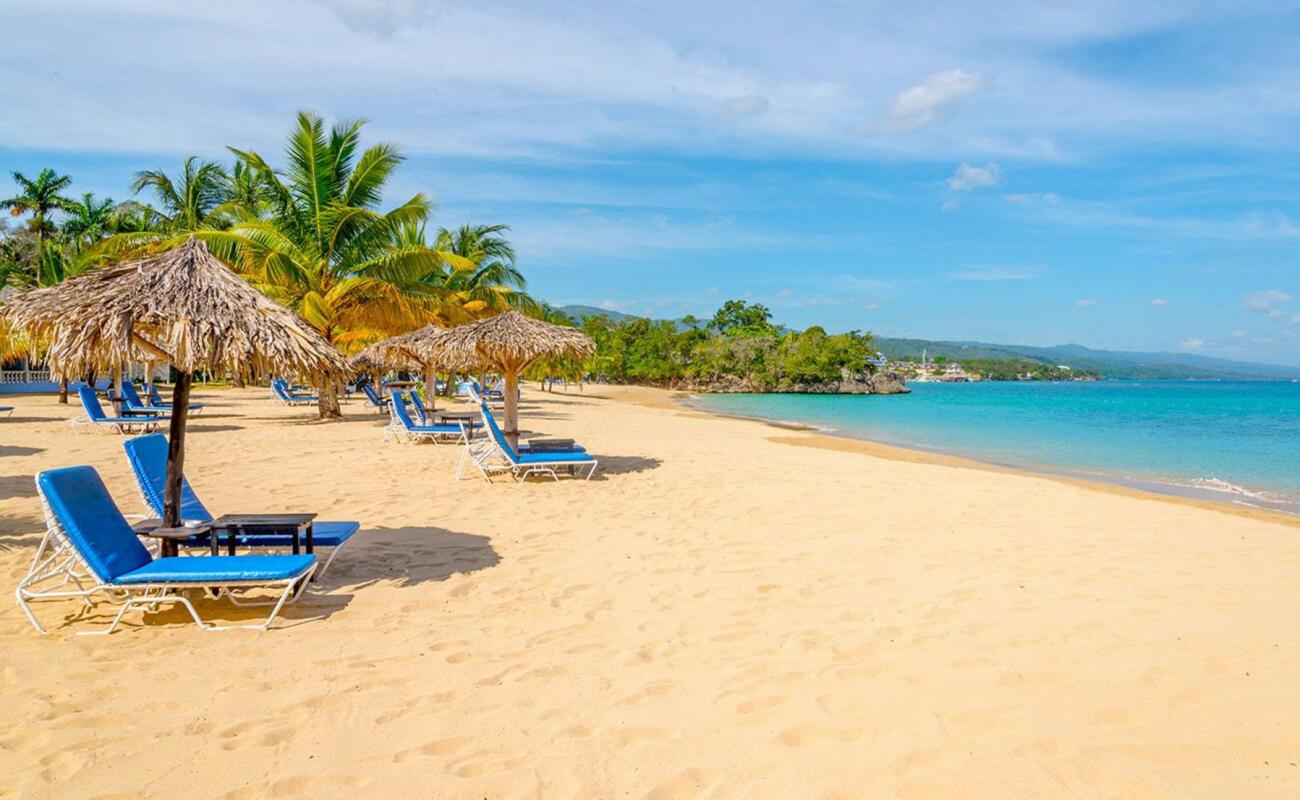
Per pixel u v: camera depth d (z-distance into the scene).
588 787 2.95
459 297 24.28
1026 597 5.43
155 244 20.64
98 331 4.81
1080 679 3.98
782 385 87.25
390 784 2.95
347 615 4.84
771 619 4.92
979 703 3.70
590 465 12.12
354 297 18.78
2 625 4.52
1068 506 9.48
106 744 3.19
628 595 5.38
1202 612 5.11
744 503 9.00
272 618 4.58
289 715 3.49
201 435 15.43
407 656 4.21
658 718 3.53
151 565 4.66
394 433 15.67
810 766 3.12
